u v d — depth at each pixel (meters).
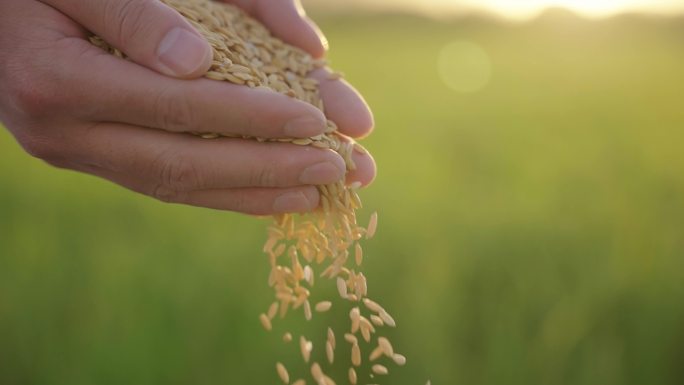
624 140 1.35
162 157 0.36
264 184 0.36
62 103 0.36
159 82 0.35
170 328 0.62
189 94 0.35
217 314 0.64
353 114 0.41
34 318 0.64
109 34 0.35
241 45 0.40
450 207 0.88
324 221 0.38
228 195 0.37
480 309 0.66
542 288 0.68
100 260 0.73
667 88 2.38
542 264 0.73
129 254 0.75
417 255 0.73
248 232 0.82
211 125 0.35
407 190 0.96
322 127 0.35
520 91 2.46
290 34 0.45
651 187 1.00
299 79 0.42
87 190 0.99
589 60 4.20
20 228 0.83
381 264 0.72
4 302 0.65
